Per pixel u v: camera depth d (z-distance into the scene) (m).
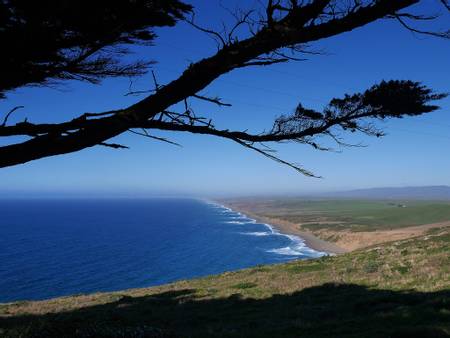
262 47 3.50
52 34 4.21
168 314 21.64
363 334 11.86
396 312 14.27
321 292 22.98
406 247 37.25
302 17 3.49
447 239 37.59
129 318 20.69
